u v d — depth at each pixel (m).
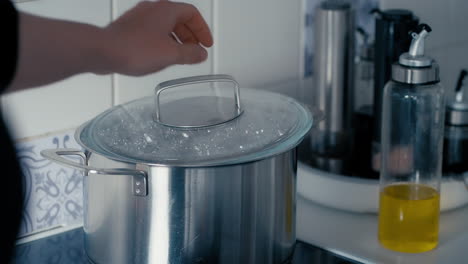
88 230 0.74
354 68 1.08
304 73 1.17
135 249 0.70
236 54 1.06
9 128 0.53
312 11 1.15
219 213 0.68
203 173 0.67
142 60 0.62
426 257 0.84
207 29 0.74
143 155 0.68
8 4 0.50
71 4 0.85
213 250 0.69
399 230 0.84
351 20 1.05
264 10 1.08
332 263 0.82
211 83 1.00
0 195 0.52
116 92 0.92
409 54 0.82
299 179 0.97
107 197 0.70
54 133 0.87
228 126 0.71
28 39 0.55
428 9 1.37
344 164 1.01
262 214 0.71
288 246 0.76
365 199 0.92
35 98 0.84
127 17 0.65
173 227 0.68
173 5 0.68
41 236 0.87
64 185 0.89
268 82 1.12
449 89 1.42
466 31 1.47
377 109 1.05
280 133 0.72
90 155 0.70
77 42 0.58
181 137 0.70
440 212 0.94
